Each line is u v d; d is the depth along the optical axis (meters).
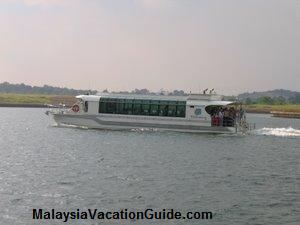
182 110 83.06
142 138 77.00
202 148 67.12
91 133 83.94
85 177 43.94
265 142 79.56
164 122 83.75
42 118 154.38
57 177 43.78
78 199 35.38
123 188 39.38
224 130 82.62
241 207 34.09
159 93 85.38
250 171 49.88
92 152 61.81
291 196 37.81
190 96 83.81
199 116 82.56
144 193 37.69
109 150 63.75
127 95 86.44
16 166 50.06
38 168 48.88
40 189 38.50
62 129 91.88
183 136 80.56
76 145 69.06
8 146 68.94
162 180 43.16
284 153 66.56
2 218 30.23
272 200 36.34
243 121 85.75
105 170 47.97
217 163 54.56
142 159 56.00
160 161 54.66
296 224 30.20
